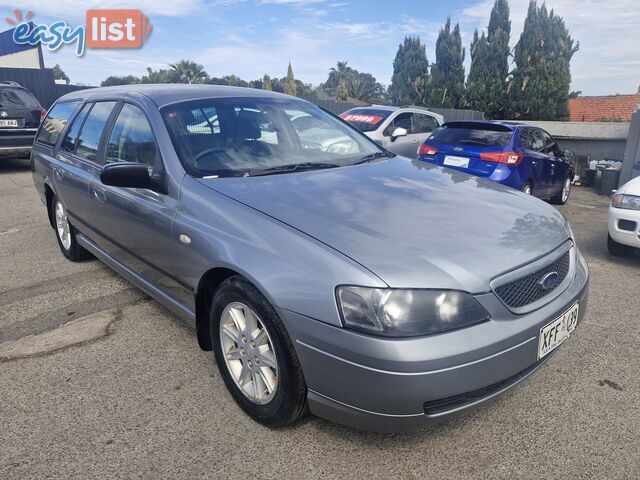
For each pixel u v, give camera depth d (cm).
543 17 1895
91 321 357
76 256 469
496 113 2036
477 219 245
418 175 317
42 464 221
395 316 192
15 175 998
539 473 216
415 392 191
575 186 1120
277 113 353
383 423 200
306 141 344
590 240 611
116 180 275
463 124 747
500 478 214
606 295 421
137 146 323
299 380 218
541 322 219
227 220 246
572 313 244
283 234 224
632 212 482
